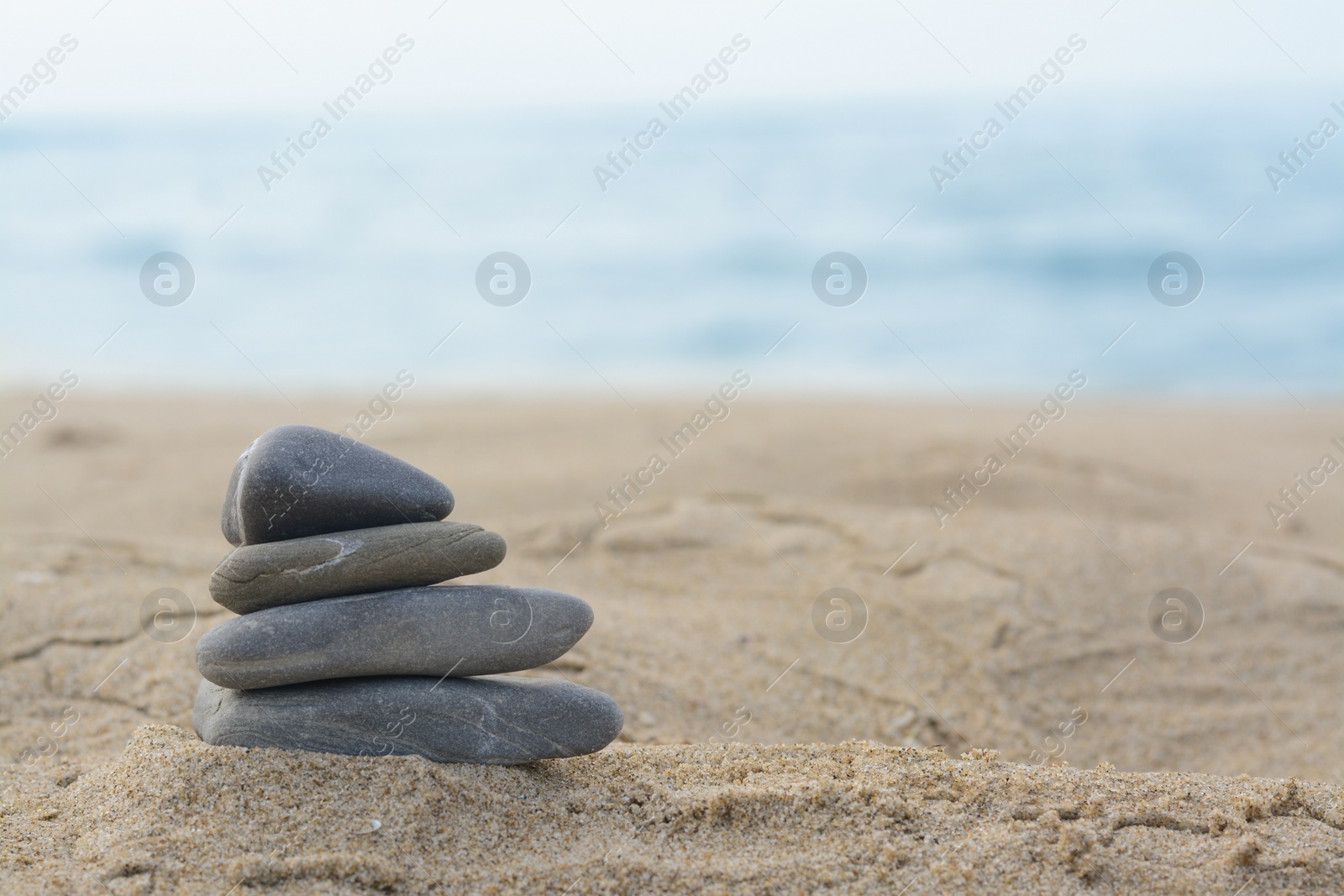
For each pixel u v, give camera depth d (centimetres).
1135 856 72
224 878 70
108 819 73
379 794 73
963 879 71
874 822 73
